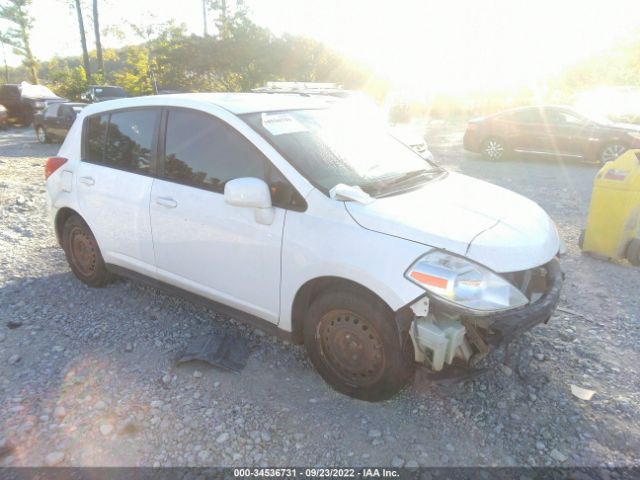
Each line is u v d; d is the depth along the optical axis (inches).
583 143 493.4
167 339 153.0
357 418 119.2
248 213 132.6
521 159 560.4
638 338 153.6
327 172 132.0
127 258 168.1
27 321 163.0
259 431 114.9
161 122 155.1
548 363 139.8
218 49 1199.6
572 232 263.1
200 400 125.0
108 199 167.0
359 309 116.4
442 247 110.4
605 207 212.2
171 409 121.7
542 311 115.3
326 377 128.4
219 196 139.2
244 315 142.5
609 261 219.5
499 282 110.0
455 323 111.7
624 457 108.1
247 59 1200.2
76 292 184.9
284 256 126.2
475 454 108.7
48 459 106.2
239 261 136.1
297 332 133.6
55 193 186.9
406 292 108.0
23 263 210.5
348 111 169.2
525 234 122.1
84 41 1563.7
